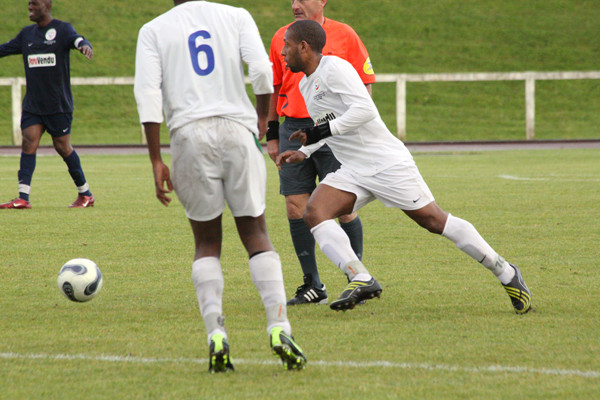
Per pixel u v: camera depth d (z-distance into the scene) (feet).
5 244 90.58
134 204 130.72
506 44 470.39
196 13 45.98
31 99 121.29
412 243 90.79
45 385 41.75
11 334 52.26
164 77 45.42
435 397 39.58
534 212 116.98
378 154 58.49
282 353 43.32
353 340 50.62
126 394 40.27
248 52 45.50
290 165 66.69
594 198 133.90
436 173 184.65
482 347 48.78
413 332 52.65
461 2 521.65
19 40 121.29
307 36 58.23
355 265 55.93
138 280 71.26
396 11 505.25
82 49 118.11
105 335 52.08
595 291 65.31
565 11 510.58
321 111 59.21
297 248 64.44
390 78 311.06
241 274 74.38
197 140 44.52
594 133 355.97
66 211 120.88
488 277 72.02
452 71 438.40
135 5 495.41
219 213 46.29
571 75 312.09
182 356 47.24
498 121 381.19
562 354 47.09
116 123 368.07
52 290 66.95
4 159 235.81
